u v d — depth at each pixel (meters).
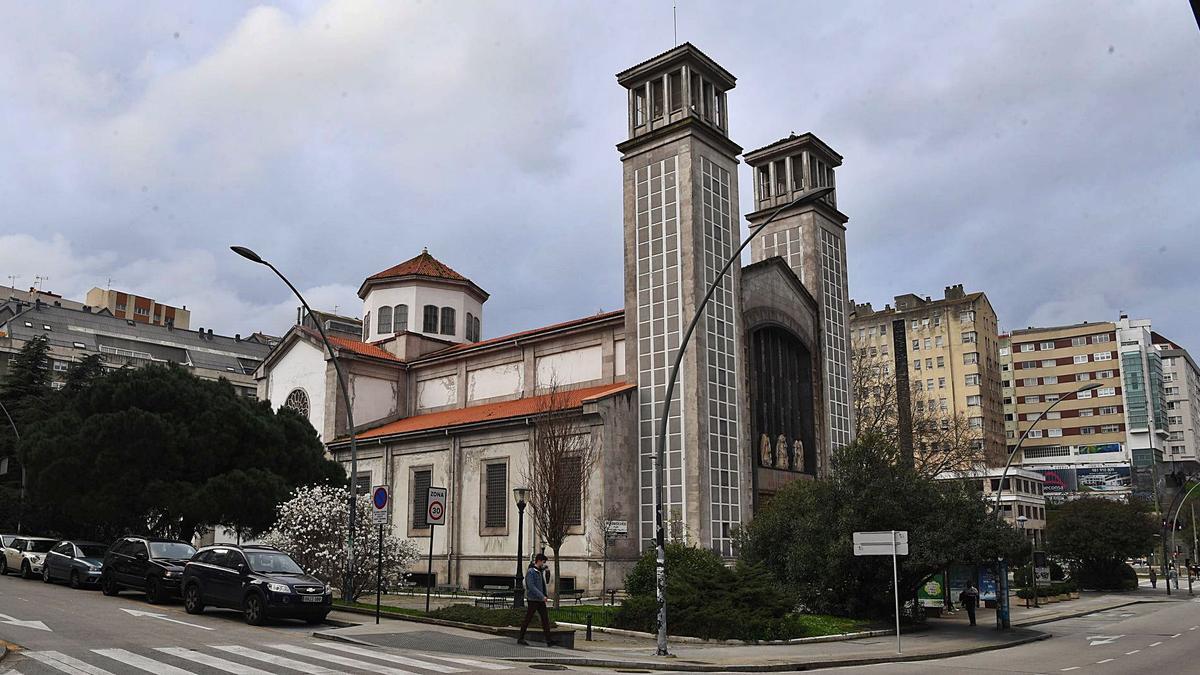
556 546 31.81
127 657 16.09
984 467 70.25
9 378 56.03
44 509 43.00
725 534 36.28
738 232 41.09
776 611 24.23
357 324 94.81
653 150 40.31
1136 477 123.62
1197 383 169.12
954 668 19.23
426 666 16.53
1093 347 136.25
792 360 44.41
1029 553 28.09
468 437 40.91
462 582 39.66
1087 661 21.03
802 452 43.44
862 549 23.06
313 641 19.77
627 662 18.33
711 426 36.91
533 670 16.66
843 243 50.03
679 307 37.88
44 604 24.50
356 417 48.50
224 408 39.00
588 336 42.50
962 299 114.31
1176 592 60.03
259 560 23.56
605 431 35.97
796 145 48.66
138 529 39.66
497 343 46.03
